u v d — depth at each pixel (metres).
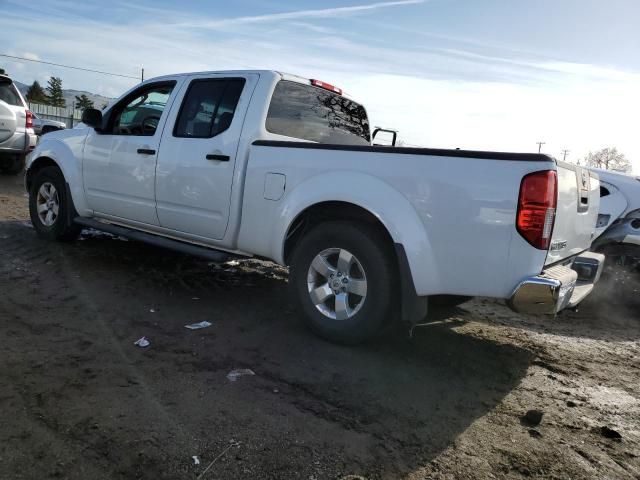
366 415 3.12
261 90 4.73
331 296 4.15
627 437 3.16
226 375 3.46
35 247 6.18
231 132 4.72
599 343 5.00
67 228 6.32
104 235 7.21
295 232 4.46
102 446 2.57
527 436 3.06
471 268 3.55
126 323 4.20
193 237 5.07
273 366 3.67
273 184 4.36
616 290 6.09
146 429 2.75
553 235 3.50
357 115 6.15
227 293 5.27
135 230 5.61
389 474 2.58
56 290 4.79
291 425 2.93
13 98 11.07
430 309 5.12
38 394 2.99
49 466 2.39
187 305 4.79
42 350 3.56
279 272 6.25
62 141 6.33
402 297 3.78
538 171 3.36
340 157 4.03
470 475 2.63
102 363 3.46
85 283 5.07
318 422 2.99
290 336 4.24
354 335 3.99
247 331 4.28
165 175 5.12
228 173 4.65
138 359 3.58
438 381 3.69
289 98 4.96
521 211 3.37
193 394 3.17
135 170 5.41
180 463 2.50
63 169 6.17
